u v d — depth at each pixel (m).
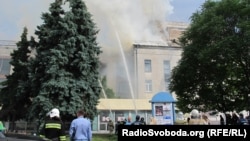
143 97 61.03
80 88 25.02
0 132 8.17
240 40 28.08
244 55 28.83
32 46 28.36
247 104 31.41
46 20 26.59
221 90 32.28
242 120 20.48
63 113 23.84
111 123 33.91
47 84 24.08
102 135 26.73
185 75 32.34
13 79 30.11
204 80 32.06
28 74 26.67
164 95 23.45
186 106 33.94
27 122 26.14
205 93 32.50
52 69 24.58
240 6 29.08
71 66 25.50
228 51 28.22
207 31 29.86
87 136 9.49
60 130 9.80
